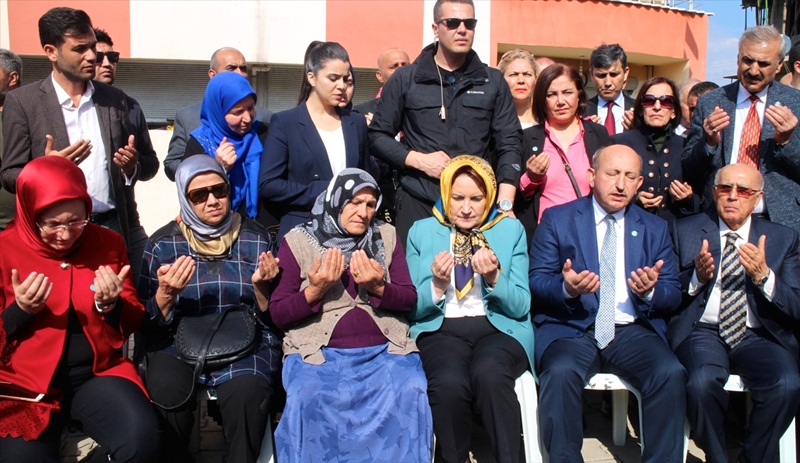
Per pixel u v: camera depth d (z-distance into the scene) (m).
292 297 3.32
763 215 4.11
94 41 3.86
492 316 3.60
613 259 3.72
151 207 8.85
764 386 3.41
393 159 4.04
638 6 13.73
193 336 3.21
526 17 13.16
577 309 3.68
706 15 14.33
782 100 4.10
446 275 3.41
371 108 5.65
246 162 3.99
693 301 3.79
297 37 12.49
